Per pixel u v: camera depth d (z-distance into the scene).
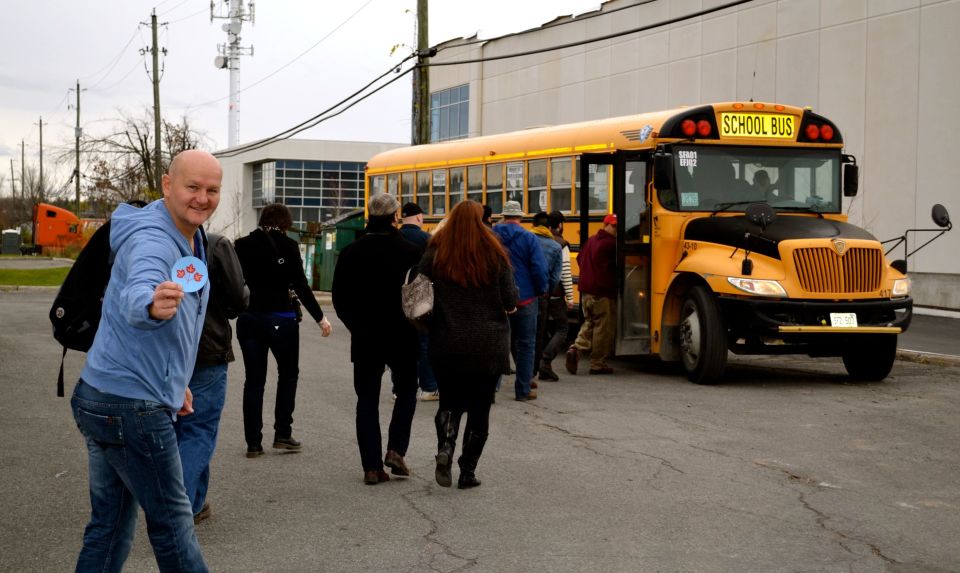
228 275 5.82
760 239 11.96
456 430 7.05
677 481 7.34
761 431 9.27
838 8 27.62
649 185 13.02
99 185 51.72
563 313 12.49
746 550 5.70
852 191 13.47
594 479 7.39
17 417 9.77
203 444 5.93
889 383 12.48
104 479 4.12
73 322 4.08
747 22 30.48
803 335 11.62
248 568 5.35
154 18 43.66
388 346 7.12
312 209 76.25
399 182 19.36
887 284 12.12
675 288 12.76
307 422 9.60
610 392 11.56
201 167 4.02
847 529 6.17
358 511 6.50
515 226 10.62
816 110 28.31
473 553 5.61
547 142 15.39
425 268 6.87
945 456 8.29
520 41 40.50
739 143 13.00
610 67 36.00
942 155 24.98
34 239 65.44
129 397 3.91
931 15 25.17
